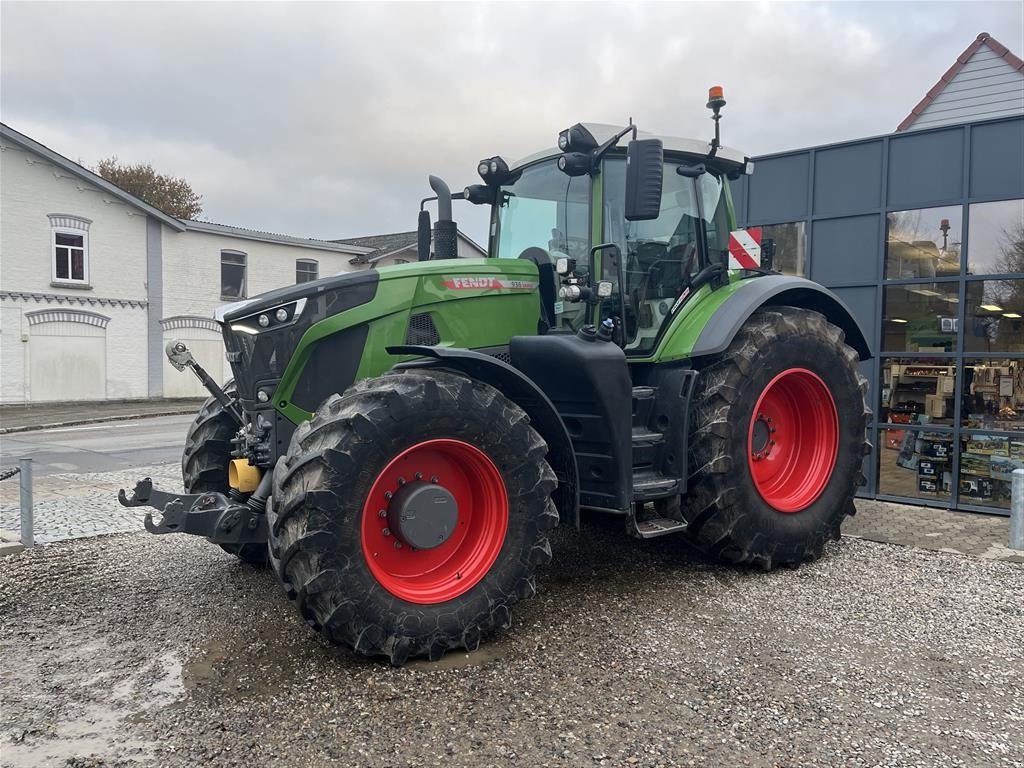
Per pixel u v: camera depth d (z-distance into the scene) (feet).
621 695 10.10
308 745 8.91
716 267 16.76
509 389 12.71
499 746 8.86
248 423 13.07
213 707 9.84
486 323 14.10
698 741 8.96
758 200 25.90
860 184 23.77
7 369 63.21
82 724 9.45
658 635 12.14
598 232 14.56
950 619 12.84
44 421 53.01
